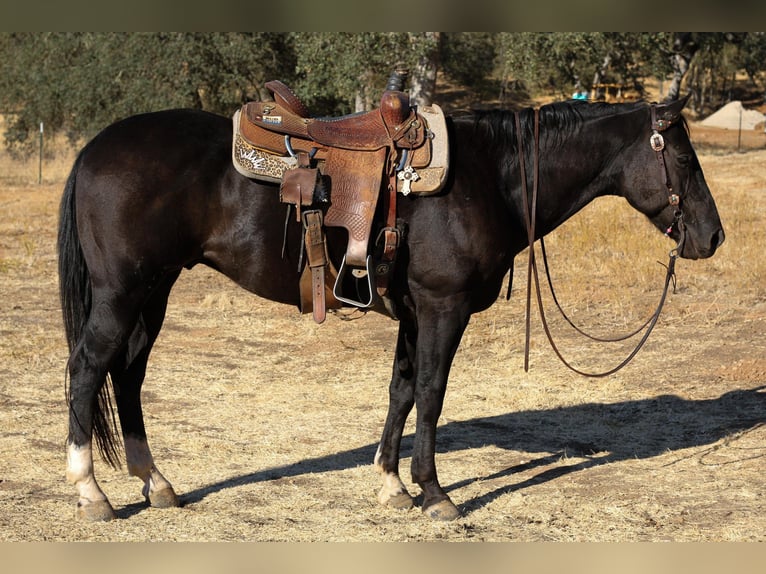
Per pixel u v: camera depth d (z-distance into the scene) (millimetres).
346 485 4691
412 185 3992
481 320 8453
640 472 4906
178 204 4012
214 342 7742
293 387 6500
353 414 5910
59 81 25625
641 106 4309
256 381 6637
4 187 20109
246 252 4094
